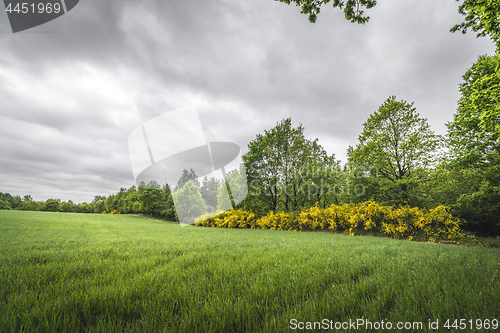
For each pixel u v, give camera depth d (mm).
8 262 3836
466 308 1848
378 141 18547
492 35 7055
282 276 3014
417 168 17609
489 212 12828
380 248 6363
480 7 6070
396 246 6996
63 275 2969
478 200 12336
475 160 12648
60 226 15781
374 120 19406
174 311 2008
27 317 1637
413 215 12359
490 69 12477
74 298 2070
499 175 11688
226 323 1751
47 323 1581
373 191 18344
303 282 2729
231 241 8180
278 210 25797
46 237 8836
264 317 1800
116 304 1977
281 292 2441
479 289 2256
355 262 3977
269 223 19047
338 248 6246
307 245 6977
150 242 7684
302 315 1793
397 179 17250
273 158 25203
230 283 2635
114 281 2693
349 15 4688
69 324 1592
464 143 13891
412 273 3086
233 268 3453
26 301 1958
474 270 3186
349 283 2660
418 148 17000
